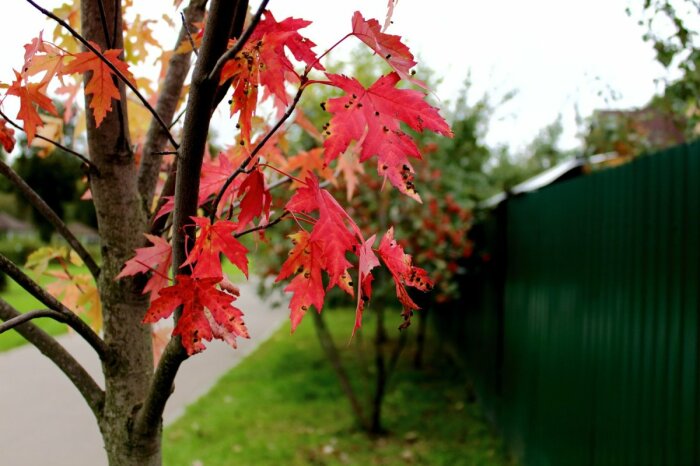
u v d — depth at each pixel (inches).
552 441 157.4
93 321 66.8
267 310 647.1
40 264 64.8
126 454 49.9
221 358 372.2
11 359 357.1
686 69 120.7
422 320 329.4
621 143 197.2
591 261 133.0
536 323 172.9
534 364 173.8
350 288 41.3
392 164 37.2
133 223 53.7
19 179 50.3
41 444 212.8
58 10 65.3
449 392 279.1
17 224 1824.6
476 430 224.2
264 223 41.5
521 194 190.2
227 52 33.4
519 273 192.1
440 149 251.0
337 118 37.1
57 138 72.9
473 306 273.0
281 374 320.2
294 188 59.9
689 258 91.7
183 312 36.5
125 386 51.5
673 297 97.0
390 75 36.9
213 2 34.1
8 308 50.3
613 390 120.2
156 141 58.0
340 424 230.4
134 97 74.3
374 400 222.8
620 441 116.4
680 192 94.9
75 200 1122.7
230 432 219.6
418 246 224.7
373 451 201.0
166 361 42.2
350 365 341.4
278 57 35.9
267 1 31.7
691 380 90.5
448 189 251.4
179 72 58.8
